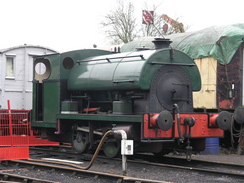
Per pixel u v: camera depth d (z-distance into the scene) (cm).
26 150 1064
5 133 1316
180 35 1598
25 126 1316
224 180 802
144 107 982
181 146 1077
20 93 1728
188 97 1027
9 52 1688
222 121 979
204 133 990
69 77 1173
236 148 1412
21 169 953
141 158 1134
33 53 1766
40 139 1341
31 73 1769
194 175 854
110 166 974
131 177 783
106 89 1048
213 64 1385
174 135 949
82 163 1014
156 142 966
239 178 818
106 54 1231
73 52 1175
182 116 960
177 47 1518
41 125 1217
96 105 1147
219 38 1374
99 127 1084
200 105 1428
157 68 979
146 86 960
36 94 1253
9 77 1684
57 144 1388
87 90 1110
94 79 1082
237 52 1402
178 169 909
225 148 1415
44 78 1251
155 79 977
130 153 822
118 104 994
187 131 962
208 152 1315
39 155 1192
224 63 1377
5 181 802
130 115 940
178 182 784
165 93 988
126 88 989
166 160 1090
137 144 976
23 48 1741
